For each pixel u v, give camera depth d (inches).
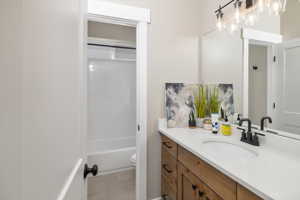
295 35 40.1
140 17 65.1
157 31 69.1
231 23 60.0
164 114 71.2
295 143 39.1
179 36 72.9
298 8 39.4
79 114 28.2
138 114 67.7
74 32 24.6
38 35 13.8
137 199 68.0
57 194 17.8
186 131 64.2
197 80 76.4
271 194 24.7
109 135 119.1
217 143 53.4
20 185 11.4
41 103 14.4
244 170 32.4
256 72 50.8
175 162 57.4
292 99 40.9
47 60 15.4
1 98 9.7
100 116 117.0
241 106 56.1
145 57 66.6
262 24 48.4
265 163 35.8
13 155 10.7
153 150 69.9
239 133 55.4
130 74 125.1
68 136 21.9
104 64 118.4
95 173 33.0
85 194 33.6
